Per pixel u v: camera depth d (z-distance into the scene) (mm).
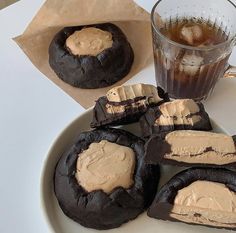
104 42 309
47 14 315
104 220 233
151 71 318
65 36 316
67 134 262
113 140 254
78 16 315
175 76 293
